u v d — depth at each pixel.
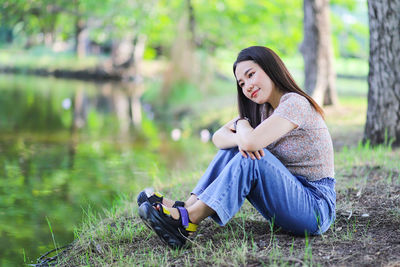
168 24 18.66
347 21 15.95
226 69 22.55
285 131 2.69
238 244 2.88
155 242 3.08
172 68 16.06
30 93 16.72
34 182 5.38
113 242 3.16
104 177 5.64
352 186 4.02
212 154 6.99
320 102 10.23
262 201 2.76
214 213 2.72
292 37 16.38
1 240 3.54
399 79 5.57
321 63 10.22
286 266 2.48
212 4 16.33
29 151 7.27
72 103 14.29
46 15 19.42
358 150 5.56
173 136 9.08
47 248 3.40
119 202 4.33
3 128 9.40
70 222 3.97
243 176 2.67
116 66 25.61
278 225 2.88
